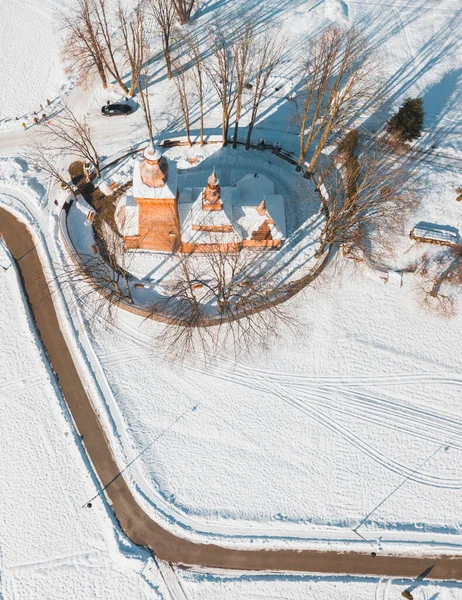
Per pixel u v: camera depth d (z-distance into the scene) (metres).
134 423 40.09
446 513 38.38
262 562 37.03
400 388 41.75
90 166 48.84
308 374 41.84
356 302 44.03
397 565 37.09
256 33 57.28
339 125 50.53
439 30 58.94
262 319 42.72
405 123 48.41
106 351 42.22
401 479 39.16
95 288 41.34
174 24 57.91
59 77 55.53
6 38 58.72
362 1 61.12
